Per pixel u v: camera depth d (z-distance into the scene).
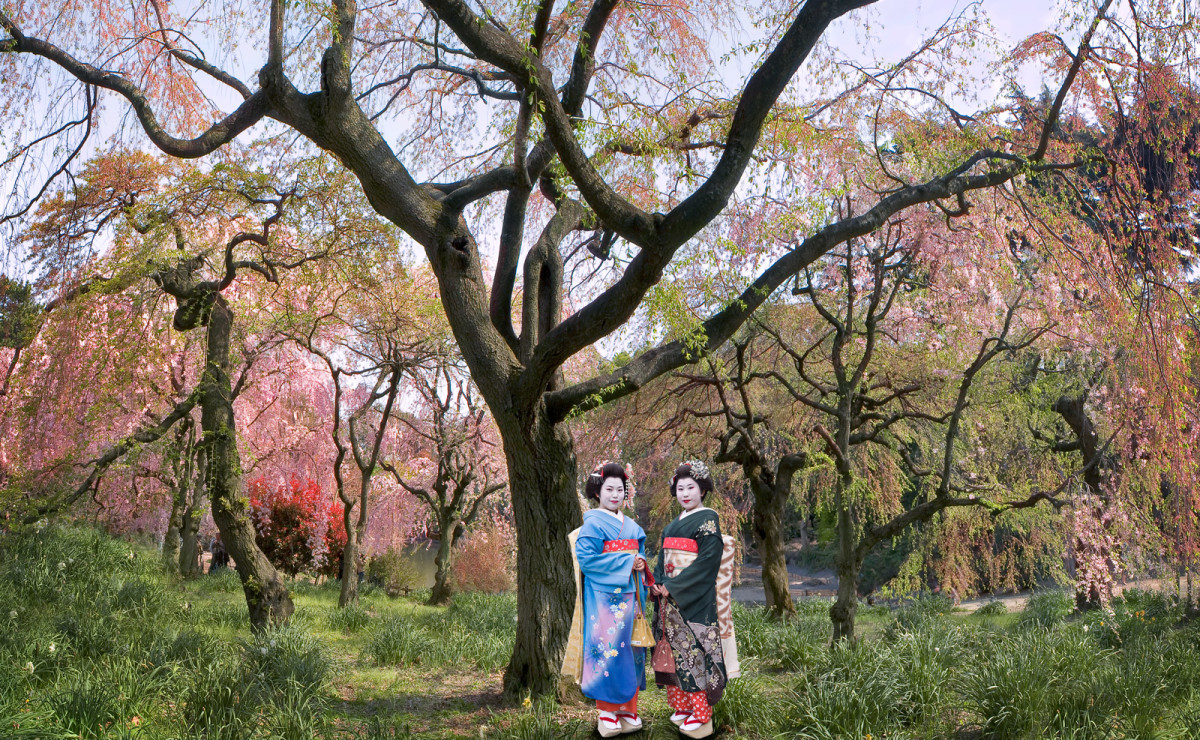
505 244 6.52
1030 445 9.35
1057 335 7.94
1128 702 4.70
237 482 7.96
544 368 5.39
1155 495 7.35
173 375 10.48
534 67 4.47
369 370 11.20
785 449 11.39
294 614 8.69
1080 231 6.31
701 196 4.68
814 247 6.06
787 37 4.57
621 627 4.94
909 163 7.63
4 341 7.83
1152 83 5.42
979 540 10.31
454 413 13.12
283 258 8.56
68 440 8.86
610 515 5.23
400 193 5.50
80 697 4.23
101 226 7.81
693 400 10.36
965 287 8.27
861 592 16.88
